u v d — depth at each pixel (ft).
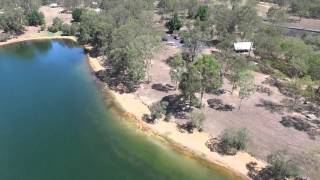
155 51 385.50
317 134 266.77
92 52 451.53
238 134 246.88
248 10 517.14
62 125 288.71
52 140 268.82
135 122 285.02
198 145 254.88
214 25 521.24
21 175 230.27
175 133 268.62
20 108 317.01
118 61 359.25
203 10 573.33
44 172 233.76
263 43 407.85
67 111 310.45
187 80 289.94
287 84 332.60
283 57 419.74
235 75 326.44
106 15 492.95
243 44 428.97
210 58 296.30
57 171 234.79
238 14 498.69
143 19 495.00
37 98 336.29
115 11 506.48
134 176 229.66
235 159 240.32
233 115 290.56
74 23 559.38
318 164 230.27
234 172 228.84
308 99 321.52
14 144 263.08
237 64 346.95
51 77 385.09
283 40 418.51
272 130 270.46
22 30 551.18
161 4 641.40
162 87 338.95
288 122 282.36
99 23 441.68
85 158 247.91
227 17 499.51
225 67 368.27
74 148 258.98
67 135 274.77
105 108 311.47
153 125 279.28
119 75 369.91
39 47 494.18
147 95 325.21
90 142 265.95
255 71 384.47
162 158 245.65
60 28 559.79
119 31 394.73
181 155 247.09
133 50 343.46
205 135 265.34
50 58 446.19
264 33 440.04
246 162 237.04
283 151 234.17
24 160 245.24
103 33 425.69
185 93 297.53
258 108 302.86
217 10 574.56
